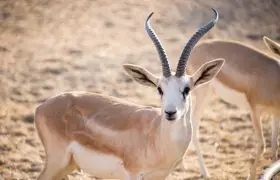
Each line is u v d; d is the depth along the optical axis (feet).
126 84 114.42
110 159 60.44
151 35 58.34
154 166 58.39
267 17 164.55
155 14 154.20
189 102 56.90
